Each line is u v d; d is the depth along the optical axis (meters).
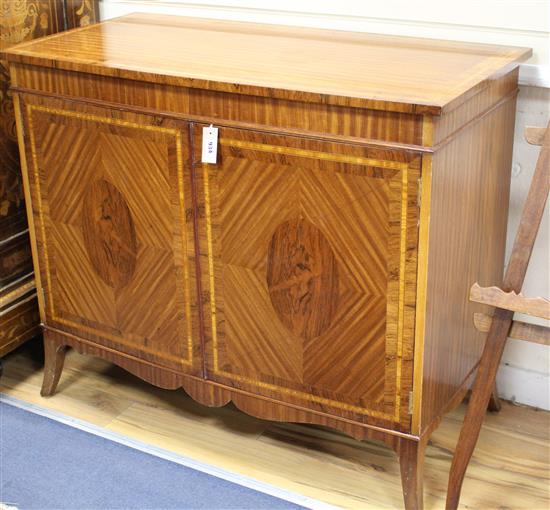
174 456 2.33
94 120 2.15
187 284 2.19
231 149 1.99
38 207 2.36
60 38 2.36
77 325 2.44
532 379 2.49
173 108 2.04
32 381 2.66
